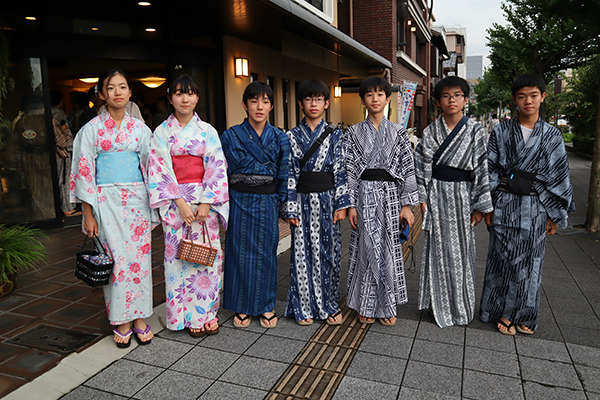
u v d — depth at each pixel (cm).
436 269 302
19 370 242
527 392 222
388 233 295
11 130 524
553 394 220
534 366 246
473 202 292
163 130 266
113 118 255
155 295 354
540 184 281
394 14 1405
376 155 292
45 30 518
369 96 290
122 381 234
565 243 519
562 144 278
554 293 359
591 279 393
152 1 510
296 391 225
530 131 284
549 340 278
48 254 455
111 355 259
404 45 1564
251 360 256
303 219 299
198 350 268
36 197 548
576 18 563
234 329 298
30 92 526
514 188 284
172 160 270
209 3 498
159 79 884
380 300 298
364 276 299
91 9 537
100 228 258
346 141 302
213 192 275
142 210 266
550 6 581
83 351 263
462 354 261
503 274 291
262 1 468
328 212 299
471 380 233
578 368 244
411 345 273
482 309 305
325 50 854
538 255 282
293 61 955
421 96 2175
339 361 254
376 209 293
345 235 562
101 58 560
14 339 277
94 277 250
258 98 278
